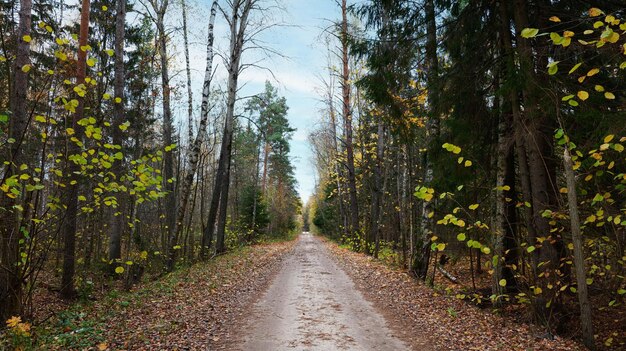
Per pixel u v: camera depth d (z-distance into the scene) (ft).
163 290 31.42
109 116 42.32
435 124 34.65
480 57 28.04
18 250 19.15
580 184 21.62
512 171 30.53
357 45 29.35
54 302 29.27
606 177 20.48
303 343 20.13
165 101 57.72
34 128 23.68
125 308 25.79
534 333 21.27
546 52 22.79
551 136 24.53
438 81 28.43
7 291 19.10
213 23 49.06
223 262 50.90
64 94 21.42
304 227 367.04
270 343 20.08
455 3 27.81
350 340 20.74
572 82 21.16
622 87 20.86
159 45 56.70
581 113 19.62
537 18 24.26
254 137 137.08
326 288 35.94
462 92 27.55
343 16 61.00
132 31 59.16
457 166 27.99
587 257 22.16
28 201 18.93
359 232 75.56
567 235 22.57
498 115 29.35
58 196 21.62
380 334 21.85
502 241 26.86
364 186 91.91
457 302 28.55
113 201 20.52
